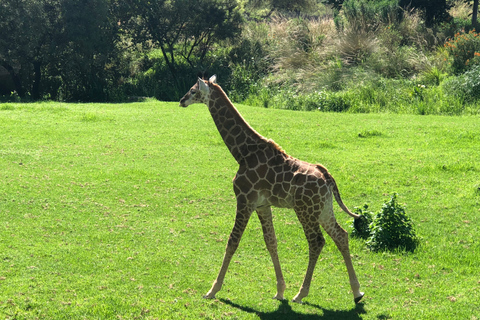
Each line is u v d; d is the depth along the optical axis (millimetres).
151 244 7156
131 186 9641
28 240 7066
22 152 11609
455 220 8047
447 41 24031
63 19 23281
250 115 16969
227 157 11867
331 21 28359
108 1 25578
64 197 8914
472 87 17938
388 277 6293
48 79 25297
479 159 11016
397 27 25703
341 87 21234
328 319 5270
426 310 5395
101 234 7434
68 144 12664
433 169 10469
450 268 6500
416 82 20391
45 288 5703
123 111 17547
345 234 5488
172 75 26812
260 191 5535
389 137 13531
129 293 5715
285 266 6621
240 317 5273
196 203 8914
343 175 10227
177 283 6020
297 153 11961
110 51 25219
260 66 25719
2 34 22859
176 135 13891
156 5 26016
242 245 7258
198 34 27266
